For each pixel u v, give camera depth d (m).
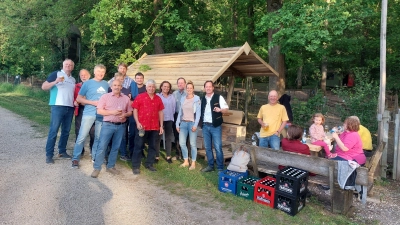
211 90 6.36
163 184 5.70
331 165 4.60
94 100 6.17
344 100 9.28
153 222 4.20
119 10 11.77
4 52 20.50
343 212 4.72
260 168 5.57
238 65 8.63
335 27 9.77
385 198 5.68
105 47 17.17
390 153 9.02
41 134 9.59
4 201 4.59
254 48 18.39
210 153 6.50
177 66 8.86
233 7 19.05
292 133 5.43
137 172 6.14
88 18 15.89
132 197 5.00
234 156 5.63
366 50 21.83
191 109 6.52
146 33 13.38
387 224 4.59
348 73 28.16
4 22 18.33
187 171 6.41
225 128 8.07
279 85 13.51
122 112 5.83
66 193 5.00
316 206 5.02
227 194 5.25
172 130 7.59
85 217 4.23
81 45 19.38
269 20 10.12
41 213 4.28
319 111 10.25
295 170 4.89
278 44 10.65
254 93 14.84
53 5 16.70
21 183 5.33
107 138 5.77
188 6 16.06
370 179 4.96
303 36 9.34
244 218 4.43
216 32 17.62
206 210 4.66
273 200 4.75
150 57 10.64
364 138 6.95
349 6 10.30
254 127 11.88
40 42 17.92
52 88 6.39
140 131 5.96
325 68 24.83
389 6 18.25
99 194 5.04
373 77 21.67
